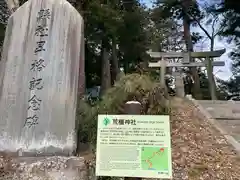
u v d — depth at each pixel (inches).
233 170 254.4
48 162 191.5
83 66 238.1
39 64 230.5
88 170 196.7
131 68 842.2
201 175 244.5
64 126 212.7
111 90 315.6
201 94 845.8
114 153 135.1
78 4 529.3
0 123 221.6
